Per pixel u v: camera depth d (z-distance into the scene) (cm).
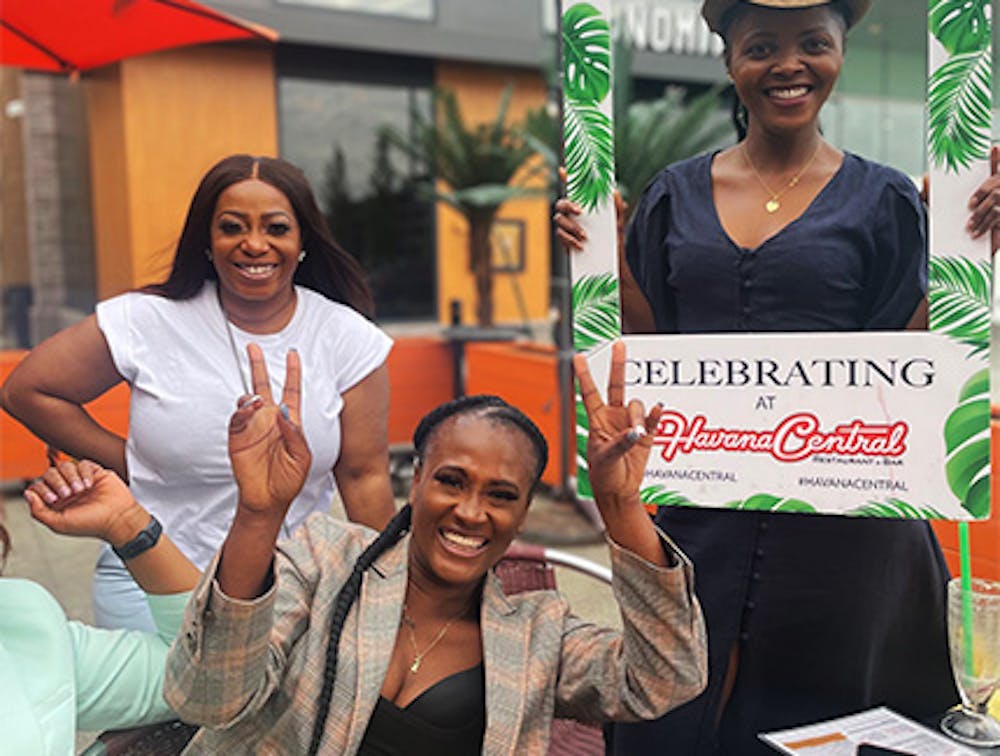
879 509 127
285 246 161
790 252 146
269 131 871
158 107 815
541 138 637
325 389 169
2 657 112
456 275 994
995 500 207
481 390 551
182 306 166
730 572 162
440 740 115
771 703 164
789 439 131
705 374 134
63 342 163
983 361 120
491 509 114
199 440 160
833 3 136
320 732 112
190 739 130
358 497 181
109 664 124
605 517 109
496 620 119
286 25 824
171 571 126
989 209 116
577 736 184
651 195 161
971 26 114
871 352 125
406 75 938
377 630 115
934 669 162
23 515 434
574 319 138
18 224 969
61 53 343
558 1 136
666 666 109
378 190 948
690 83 949
